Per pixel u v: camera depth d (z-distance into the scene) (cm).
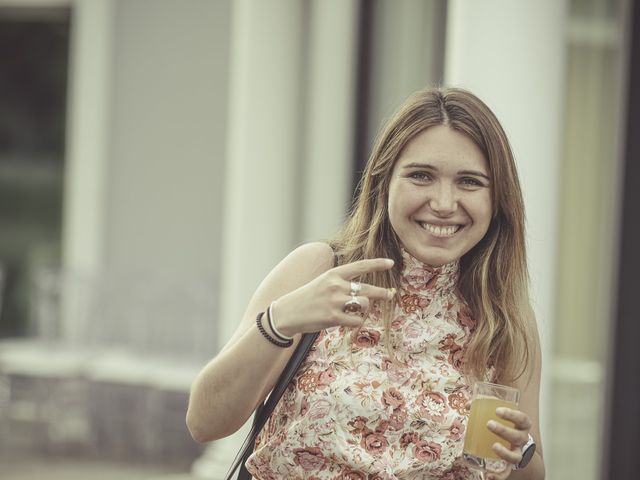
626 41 386
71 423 716
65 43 923
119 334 794
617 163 390
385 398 178
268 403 179
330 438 177
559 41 388
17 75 935
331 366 180
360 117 560
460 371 185
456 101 178
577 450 404
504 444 173
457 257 179
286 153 573
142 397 702
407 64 521
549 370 406
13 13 924
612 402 393
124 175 820
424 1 509
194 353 745
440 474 181
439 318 186
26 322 912
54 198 923
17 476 623
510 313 188
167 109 808
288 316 165
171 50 807
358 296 163
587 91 396
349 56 561
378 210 185
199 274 793
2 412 729
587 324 400
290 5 567
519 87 383
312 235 577
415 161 175
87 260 827
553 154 389
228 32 788
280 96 568
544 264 387
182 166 802
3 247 927
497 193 179
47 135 928
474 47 385
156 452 695
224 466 617
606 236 396
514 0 381
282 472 182
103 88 826
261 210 568
